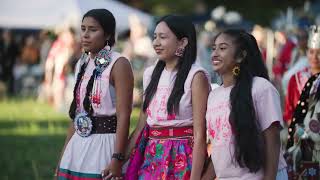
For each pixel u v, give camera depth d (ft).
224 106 22.02
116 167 24.71
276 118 21.63
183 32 23.70
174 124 23.65
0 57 113.70
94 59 25.45
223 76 22.43
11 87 114.21
